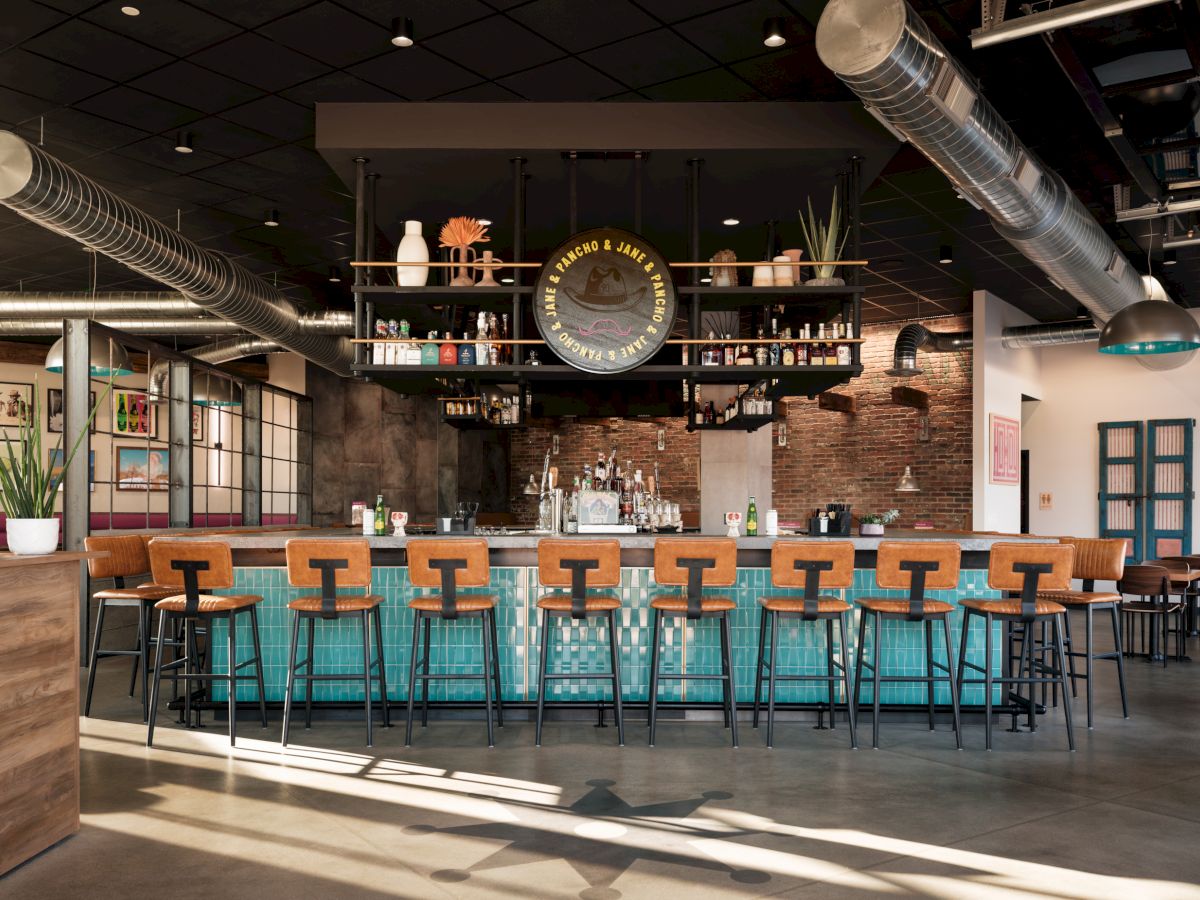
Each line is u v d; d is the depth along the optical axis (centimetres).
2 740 319
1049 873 326
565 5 482
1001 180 524
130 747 504
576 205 582
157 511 1377
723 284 611
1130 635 877
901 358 1027
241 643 581
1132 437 1225
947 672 574
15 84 570
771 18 493
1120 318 594
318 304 1190
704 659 574
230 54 535
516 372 590
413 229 604
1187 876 324
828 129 564
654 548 534
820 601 517
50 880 318
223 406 1423
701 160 580
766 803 404
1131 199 745
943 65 419
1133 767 469
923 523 1196
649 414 880
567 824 376
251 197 771
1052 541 614
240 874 324
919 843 355
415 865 332
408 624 574
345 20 498
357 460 1506
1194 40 463
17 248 899
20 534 354
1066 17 424
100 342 855
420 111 566
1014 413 1191
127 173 719
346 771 454
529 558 575
